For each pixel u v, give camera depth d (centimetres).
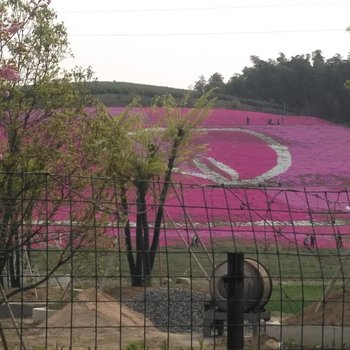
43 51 1242
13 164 1165
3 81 1180
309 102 10406
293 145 6725
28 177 1138
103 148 1250
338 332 1384
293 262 2422
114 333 1512
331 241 2914
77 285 2025
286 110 10131
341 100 10044
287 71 10725
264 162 6134
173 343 1411
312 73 10538
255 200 3928
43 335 1484
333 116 9956
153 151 2491
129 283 2212
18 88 1210
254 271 1386
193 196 3969
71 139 1211
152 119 3250
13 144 1184
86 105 1354
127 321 1622
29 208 1114
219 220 3055
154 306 1792
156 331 1598
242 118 7750
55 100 1240
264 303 1413
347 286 1647
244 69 11244
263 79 10925
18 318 1741
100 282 1977
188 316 1727
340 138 7038
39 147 1180
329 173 5903
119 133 1330
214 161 6047
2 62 1167
